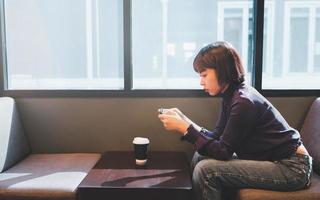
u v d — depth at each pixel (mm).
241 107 1611
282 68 2441
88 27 2445
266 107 1688
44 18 2445
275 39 2422
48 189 1671
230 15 2430
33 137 2439
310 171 1629
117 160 2076
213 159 1666
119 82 2473
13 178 1820
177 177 1744
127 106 2396
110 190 1596
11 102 2248
